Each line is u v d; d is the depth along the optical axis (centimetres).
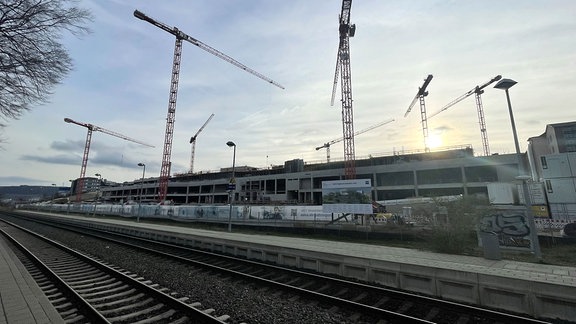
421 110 9925
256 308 697
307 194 7738
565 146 3997
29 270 1126
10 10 673
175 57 8825
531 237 1289
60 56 779
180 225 3031
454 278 823
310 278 976
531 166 4641
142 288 824
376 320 647
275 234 2095
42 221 4303
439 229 1305
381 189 6550
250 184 8975
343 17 6975
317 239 1792
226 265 1205
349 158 6825
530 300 712
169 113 8738
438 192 6125
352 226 1961
